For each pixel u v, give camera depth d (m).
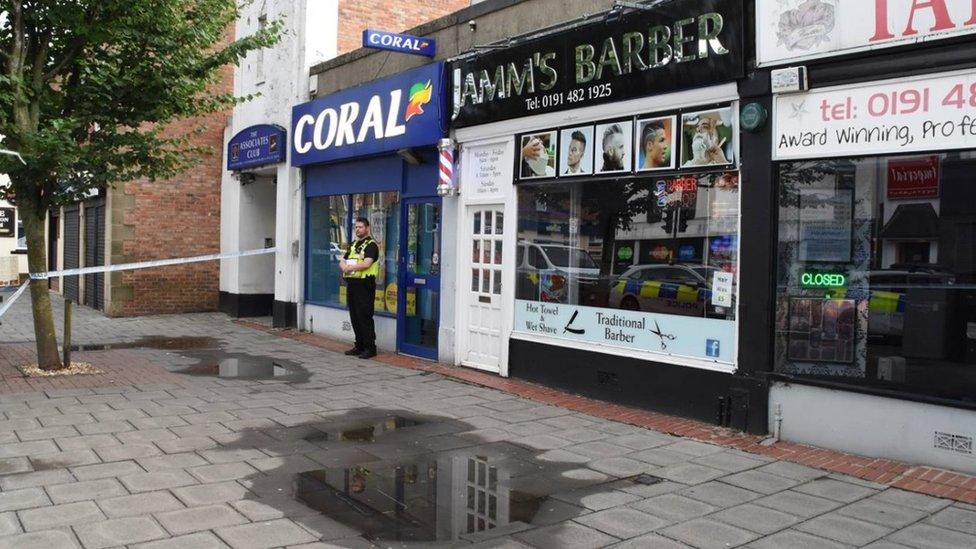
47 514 4.80
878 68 6.10
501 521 4.91
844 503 5.23
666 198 7.76
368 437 6.84
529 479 5.76
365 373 9.98
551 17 8.94
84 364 10.04
